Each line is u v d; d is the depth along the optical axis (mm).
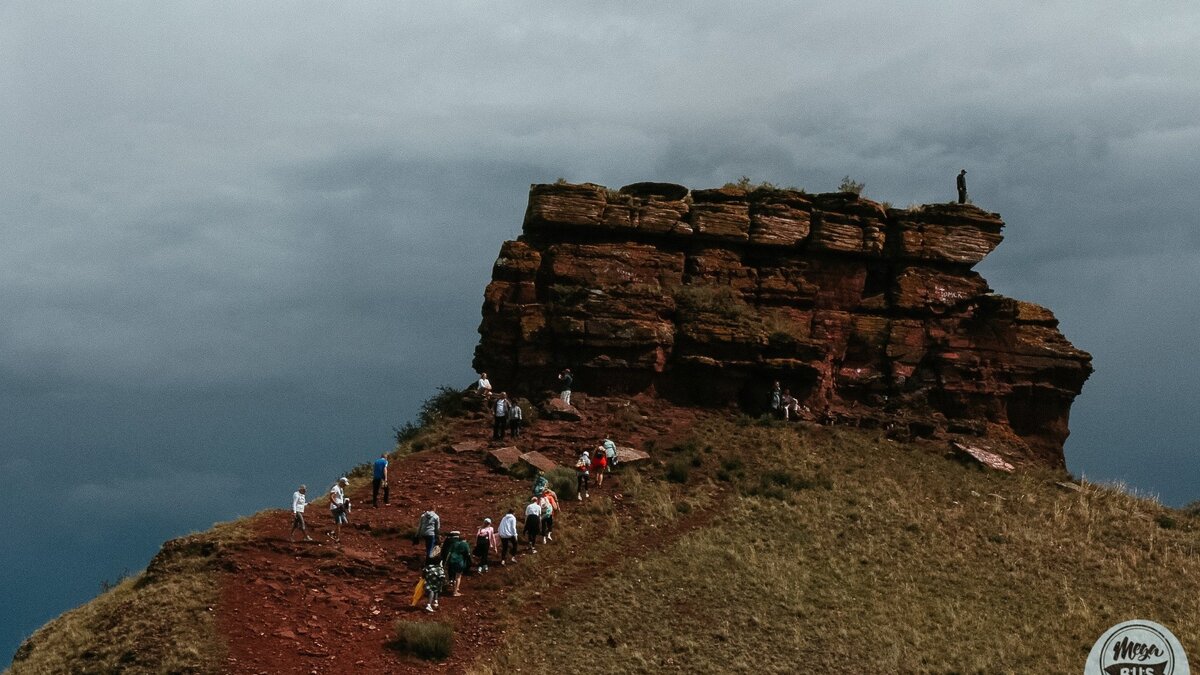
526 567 39969
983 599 41312
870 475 51406
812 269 60750
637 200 59969
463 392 55812
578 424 53062
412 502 44688
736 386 57188
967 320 60750
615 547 42406
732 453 51750
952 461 55094
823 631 37469
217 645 33875
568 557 41188
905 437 56656
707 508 46688
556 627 36312
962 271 62031
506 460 48281
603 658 34656
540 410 54406
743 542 43500
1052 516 49969
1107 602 42000
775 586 40062
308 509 43812
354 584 38031
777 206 61062
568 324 55750
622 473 48938
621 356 55938
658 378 56656
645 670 34125
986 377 59438
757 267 60906
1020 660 37125
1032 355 60219
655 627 36719
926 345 59906
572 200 58969
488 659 34250
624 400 55625
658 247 60062
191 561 38750
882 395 59062
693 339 56656
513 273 57844
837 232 60812
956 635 38312
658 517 45250
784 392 57312
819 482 49906
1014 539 46875
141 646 34312
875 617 38812
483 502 44906
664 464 50031
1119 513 51312
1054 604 41500
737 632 36844
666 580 39844
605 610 37469
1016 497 51656
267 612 35750
